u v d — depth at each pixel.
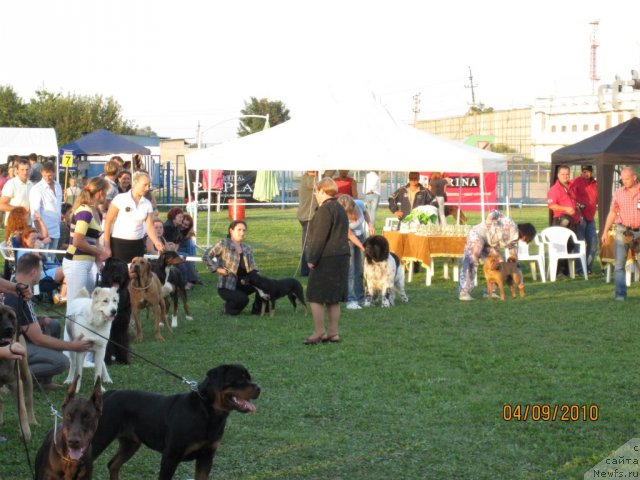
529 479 5.37
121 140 31.03
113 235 9.73
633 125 15.64
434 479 5.39
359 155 14.09
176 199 43.53
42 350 7.21
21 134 28.20
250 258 11.68
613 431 6.34
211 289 14.05
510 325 10.73
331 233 9.46
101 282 8.21
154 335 9.94
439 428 6.46
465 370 8.30
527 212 35.94
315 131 14.52
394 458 5.79
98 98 61.88
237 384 4.64
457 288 14.28
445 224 15.09
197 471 4.89
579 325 10.69
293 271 16.42
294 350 9.27
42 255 12.30
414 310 11.98
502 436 6.25
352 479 5.40
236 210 26.12
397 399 7.27
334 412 6.89
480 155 14.62
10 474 5.44
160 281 10.13
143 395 4.93
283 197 38.94
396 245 15.34
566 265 16.05
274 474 5.49
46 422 6.50
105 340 7.39
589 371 8.16
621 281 12.70
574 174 46.22
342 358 8.85
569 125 58.91
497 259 12.92
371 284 12.34
